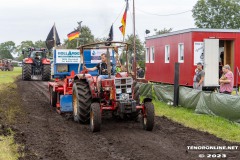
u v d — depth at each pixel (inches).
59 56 556.4
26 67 1075.9
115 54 414.0
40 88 838.5
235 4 1765.5
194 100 487.5
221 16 1755.7
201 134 355.9
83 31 1165.1
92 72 494.6
